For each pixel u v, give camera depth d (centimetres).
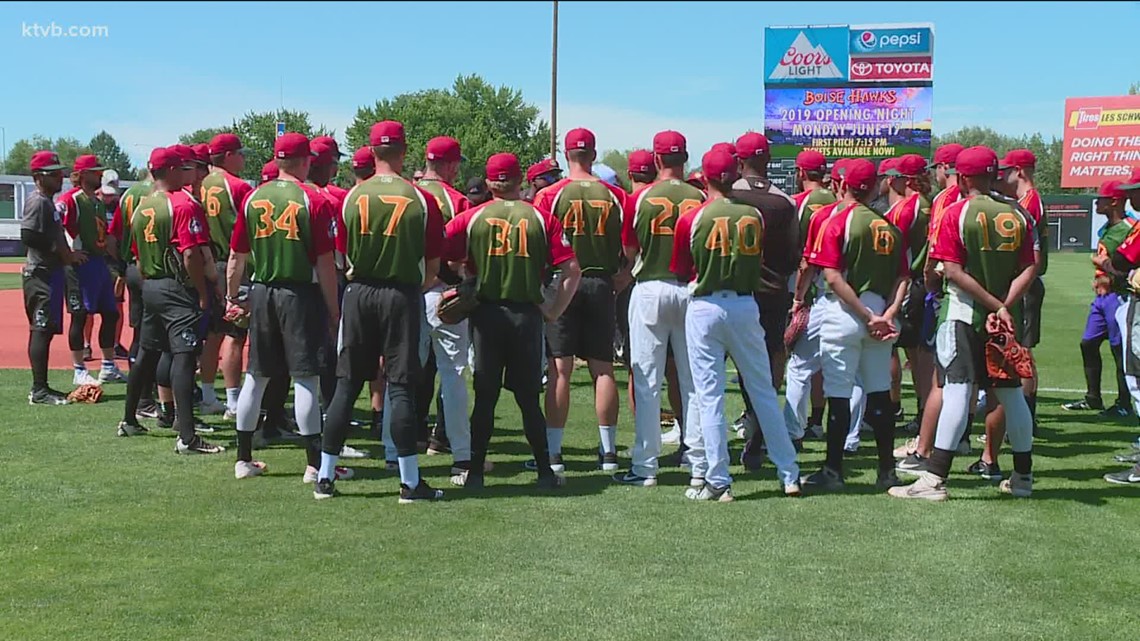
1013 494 584
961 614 396
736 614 394
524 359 584
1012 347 557
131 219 729
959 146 661
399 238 547
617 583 429
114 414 816
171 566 447
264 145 7212
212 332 797
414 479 559
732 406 908
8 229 4153
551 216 586
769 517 532
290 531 502
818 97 3094
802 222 693
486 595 414
